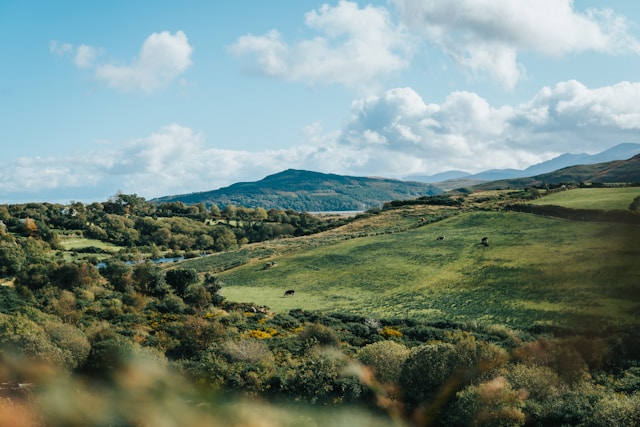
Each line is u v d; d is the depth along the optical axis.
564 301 27.38
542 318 44.88
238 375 30.25
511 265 64.88
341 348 41.97
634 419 22.25
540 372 26.94
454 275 71.38
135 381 26.39
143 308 62.34
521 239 75.31
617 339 28.39
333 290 75.62
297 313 62.56
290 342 43.12
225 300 71.12
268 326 54.19
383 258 89.19
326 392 27.69
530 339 36.09
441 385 27.11
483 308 55.50
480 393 24.88
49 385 23.48
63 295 62.31
